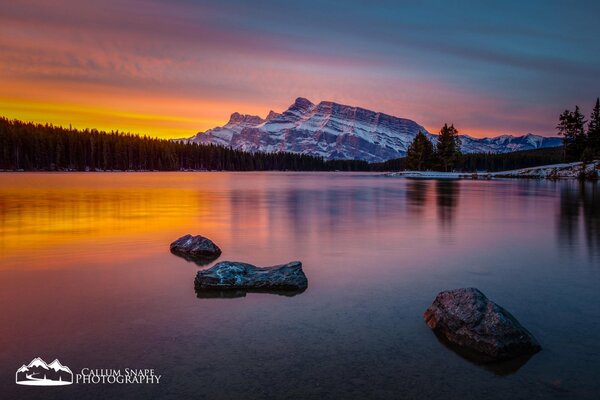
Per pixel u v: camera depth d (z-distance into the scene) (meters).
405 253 13.67
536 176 95.00
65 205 28.95
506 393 5.43
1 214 23.67
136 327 7.33
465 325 6.88
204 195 40.41
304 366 6.04
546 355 6.44
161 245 14.78
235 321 7.66
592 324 7.60
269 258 12.80
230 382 5.60
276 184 67.75
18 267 11.48
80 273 10.88
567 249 14.48
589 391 5.48
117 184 61.03
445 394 5.39
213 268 9.98
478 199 37.09
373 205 30.88
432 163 130.38
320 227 19.45
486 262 12.42
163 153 185.75
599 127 97.00
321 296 9.12
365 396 5.31
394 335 7.12
